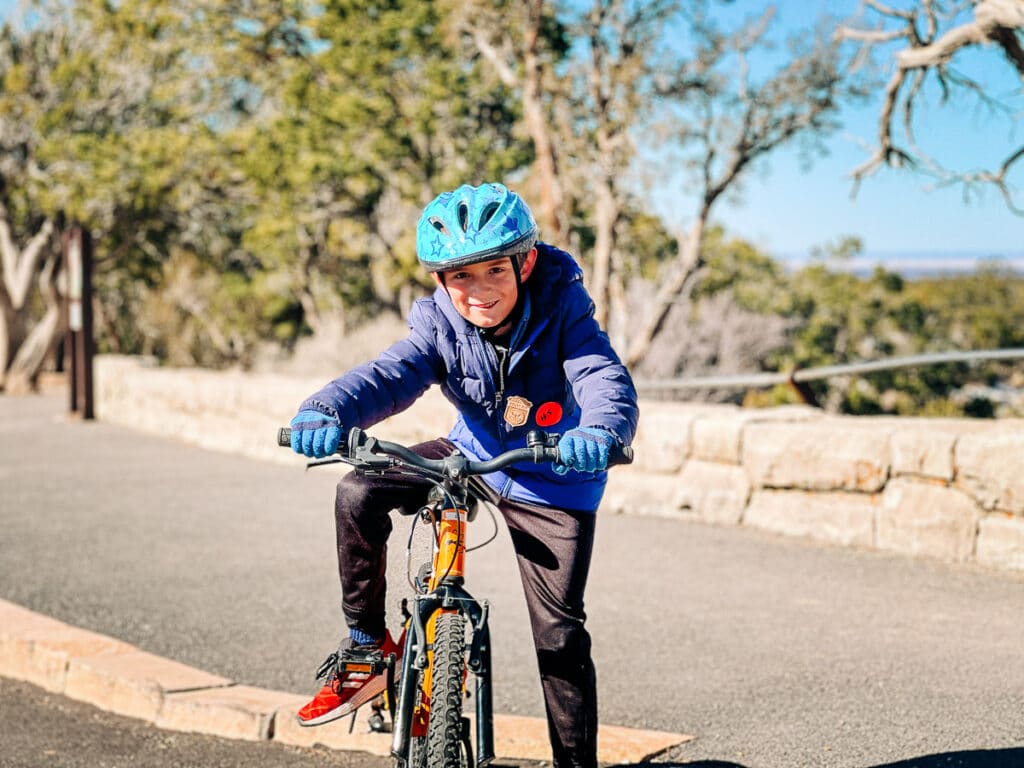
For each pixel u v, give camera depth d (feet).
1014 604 20.04
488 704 9.66
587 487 11.02
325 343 118.62
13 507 33.94
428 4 99.91
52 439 51.08
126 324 145.38
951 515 23.43
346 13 105.19
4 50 113.29
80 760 15.14
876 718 14.51
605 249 79.56
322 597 22.75
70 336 60.64
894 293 157.07
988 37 30.27
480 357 10.78
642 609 20.68
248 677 17.83
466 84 99.35
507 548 26.50
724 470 28.04
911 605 20.22
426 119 99.76
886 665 16.79
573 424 11.27
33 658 18.92
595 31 78.18
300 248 140.05
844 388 112.78
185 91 117.50
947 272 198.70
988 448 22.71
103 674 17.54
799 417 28.55
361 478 10.74
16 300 109.70
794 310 144.36
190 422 50.29
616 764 13.62
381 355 10.86
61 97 112.16
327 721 11.21
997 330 154.51
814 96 76.28
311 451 9.80
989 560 22.80
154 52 114.73
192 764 14.83
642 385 32.65
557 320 10.71
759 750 13.69
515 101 100.53
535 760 14.11
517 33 82.43
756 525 27.22
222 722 15.93
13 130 111.55
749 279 146.41
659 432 29.37
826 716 14.70
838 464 25.38
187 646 19.52
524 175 98.07
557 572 10.98
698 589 21.97
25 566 26.04
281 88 113.91
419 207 107.96
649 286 97.81
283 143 110.32
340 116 105.09
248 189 123.34
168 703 16.48
